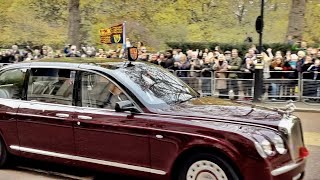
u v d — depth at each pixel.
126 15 28.23
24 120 5.67
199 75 12.68
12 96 5.91
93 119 5.16
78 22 20.75
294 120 4.79
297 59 11.93
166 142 4.71
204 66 12.73
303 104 11.55
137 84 5.21
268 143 4.35
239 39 24.77
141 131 4.84
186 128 4.61
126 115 4.98
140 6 28.83
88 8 28.94
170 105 5.07
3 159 5.96
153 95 5.15
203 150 4.56
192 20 27.47
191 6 28.44
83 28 26.62
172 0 29.02
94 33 26.33
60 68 5.62
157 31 26.66
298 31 16.58
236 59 12.69
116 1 29.42
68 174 5.79
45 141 5.55
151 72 5.67
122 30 13.63
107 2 29.47
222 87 12.51
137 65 5.74
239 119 4.60
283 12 26.78
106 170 5.17
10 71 6.03
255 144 4.31
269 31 25.27
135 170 4.96
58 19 28.55
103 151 5.14
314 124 9.32
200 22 27.22
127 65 5.61
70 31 20.81
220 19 27.20
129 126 4.91
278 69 11.98
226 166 4.44
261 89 11.86
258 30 12.10
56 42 25.67
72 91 5.45
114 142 5.04
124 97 5.09
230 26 26.50
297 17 16.55
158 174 4.82
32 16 28.84
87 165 5.29
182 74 12.82
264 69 12.08
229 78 12.41
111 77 5.23
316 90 11.66
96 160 5.20
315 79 11.65
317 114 10.49
